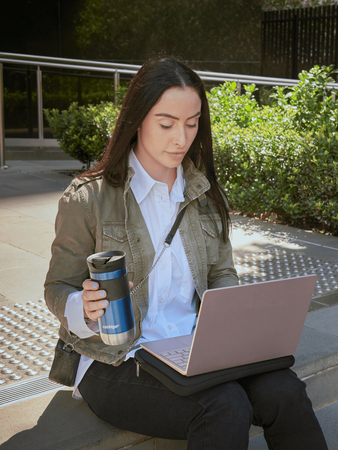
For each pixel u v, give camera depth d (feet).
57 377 5.94
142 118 5.49
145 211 5.92
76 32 34.65
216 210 6.48
